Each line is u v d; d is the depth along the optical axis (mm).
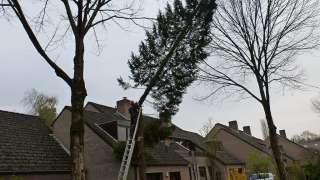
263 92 18656
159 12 20312
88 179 26234
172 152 33000
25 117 27016
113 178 25359
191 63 20125
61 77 11234
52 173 22844
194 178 35281
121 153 24781
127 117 34594
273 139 18375
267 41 18906
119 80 21562
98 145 26625
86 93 11250
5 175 19906
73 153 10539
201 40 19781
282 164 18125
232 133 50469
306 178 47406
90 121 28547
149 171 27328
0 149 21562
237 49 19344
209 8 19500
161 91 20828
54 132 27500
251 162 44281
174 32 20047
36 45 11109
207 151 39438
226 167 42000
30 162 22188
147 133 21922
